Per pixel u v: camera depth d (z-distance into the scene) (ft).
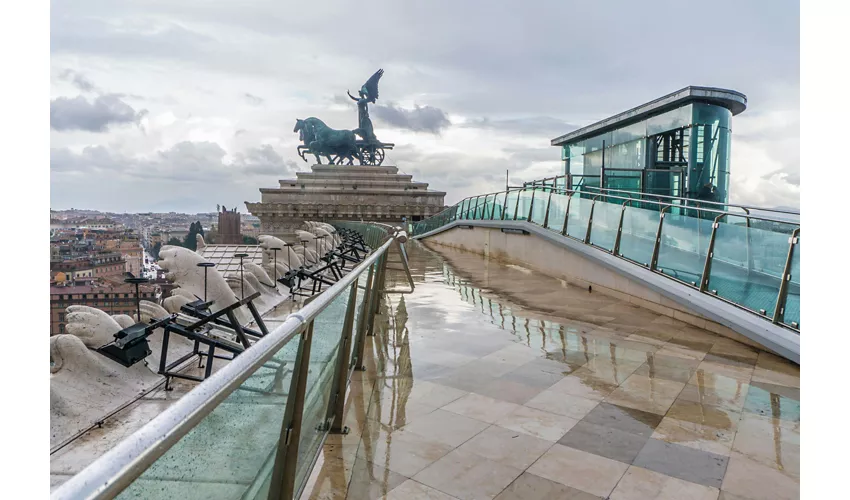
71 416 13.05
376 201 231.71
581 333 25.40
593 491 11.17
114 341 15.34
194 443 4.71
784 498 11.02
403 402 16.02
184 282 25.88
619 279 35.06
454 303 33.27
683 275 29.45
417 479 11.42
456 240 84.07
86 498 2.86
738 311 24.48
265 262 45.32
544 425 14.55
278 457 7.86
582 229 42.24
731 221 27.30
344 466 11.81
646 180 55.42
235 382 5.24
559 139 72.69
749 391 17.53
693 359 21.20
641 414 15.46
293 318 7.45
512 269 53.31
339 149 286.87
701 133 52.06
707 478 11.78
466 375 18.79
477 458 12.50
